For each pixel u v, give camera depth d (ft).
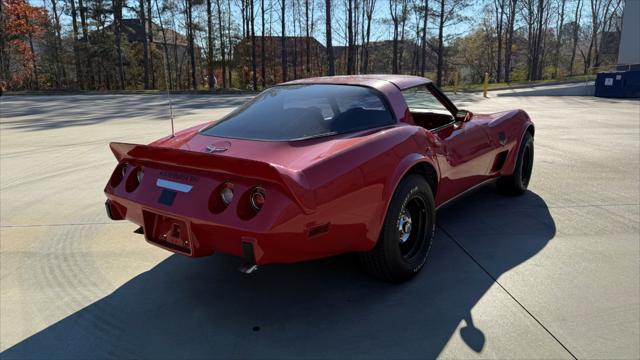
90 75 154.81
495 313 8.52
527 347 7.48
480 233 12.45
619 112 45.75
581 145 25.68
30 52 151.74
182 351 7.66
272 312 8.84
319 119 9.12
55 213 15.01
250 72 152.76
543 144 26.05
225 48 146.00
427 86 11.46
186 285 10.01
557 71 175.73
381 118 9.71
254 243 7.14
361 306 8.95
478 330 8.00
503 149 13.80
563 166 20.33
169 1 127.54
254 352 7.59
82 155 24.72
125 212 9.38
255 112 9.96
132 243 12.41
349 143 8.41
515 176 15.05
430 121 12.58
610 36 166.40
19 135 32.94
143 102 67.67
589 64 182.60
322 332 8.12
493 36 194.49
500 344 7.58
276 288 9.79
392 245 9.03
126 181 9.11
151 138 30.35
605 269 10.23
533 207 14.57
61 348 7.80
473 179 12.70
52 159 23.79
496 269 10.32
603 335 7.77
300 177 7.23
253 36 124.06
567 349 7.40
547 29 178.29
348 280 10.05
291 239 7.30
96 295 9.62
